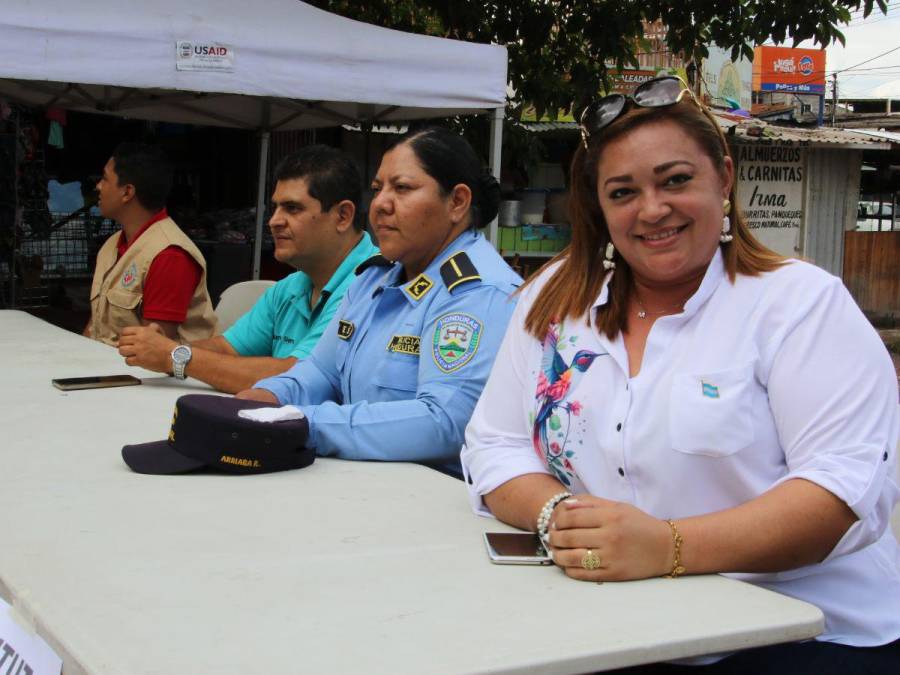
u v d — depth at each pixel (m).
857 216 14.24
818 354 1.47
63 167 8.02
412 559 1.46
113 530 1.57
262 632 1.17
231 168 8.81
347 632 1.17
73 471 1.94
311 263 3.15
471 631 1.18
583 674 1.12
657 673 1.47
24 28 4.40
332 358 2.62
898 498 1.52
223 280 7.53
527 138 8.84
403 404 2.16
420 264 2.50
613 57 8.20
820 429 1.45
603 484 1.61
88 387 2.84
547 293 1.76
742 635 1.20
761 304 1.53
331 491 1.84
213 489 1.83
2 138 6.98
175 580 1.34
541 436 1.68
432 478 1.97
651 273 1.57
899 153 14.98
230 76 4.87
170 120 6.80
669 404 1.53
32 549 1.47
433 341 2.25
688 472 1.53
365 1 8.12
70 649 1.12
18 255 7.25
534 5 8.02
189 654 1.10
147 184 3.94
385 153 2.49
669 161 1.52
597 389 1.61
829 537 1.41
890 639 1.53
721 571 1.40
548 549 1.46
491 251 2.44
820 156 13.38
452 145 2.43
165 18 4.69
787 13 7.88
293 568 1.40
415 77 5.33
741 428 1.50
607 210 1.60
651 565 1.38
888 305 14.08
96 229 7.93
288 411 2.03
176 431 1.98
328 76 5.11
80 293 7.81
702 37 8.35
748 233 1.63
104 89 6.33
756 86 19.52
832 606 1.54
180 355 2.85
